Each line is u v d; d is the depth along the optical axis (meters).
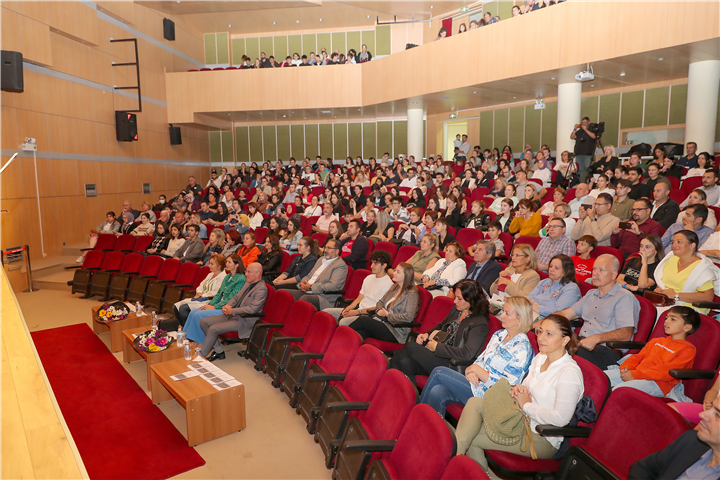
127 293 6.10
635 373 2.43
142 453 2.82
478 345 2.79
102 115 9.88
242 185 11.88
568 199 6.36
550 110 11.14
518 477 2.17
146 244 7.41
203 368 3.38
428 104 11.55
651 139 9.62
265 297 4.20
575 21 7.27
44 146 8.32
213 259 4.94
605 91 10.23
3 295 3.72
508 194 6.20
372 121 14.64
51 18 8.24
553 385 2.12
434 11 13.17
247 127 15.24
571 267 3.27
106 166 9.97
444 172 9.51
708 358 2.35
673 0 6.16
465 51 9.08
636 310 2.84
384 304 3.75
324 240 6.50
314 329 3.32
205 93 12.30
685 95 9.05
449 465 1.64
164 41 12.43
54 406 1.72
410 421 1.95
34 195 8.08
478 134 12.79
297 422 3.17
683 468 1.57
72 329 5.28
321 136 14.99
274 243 5.64
